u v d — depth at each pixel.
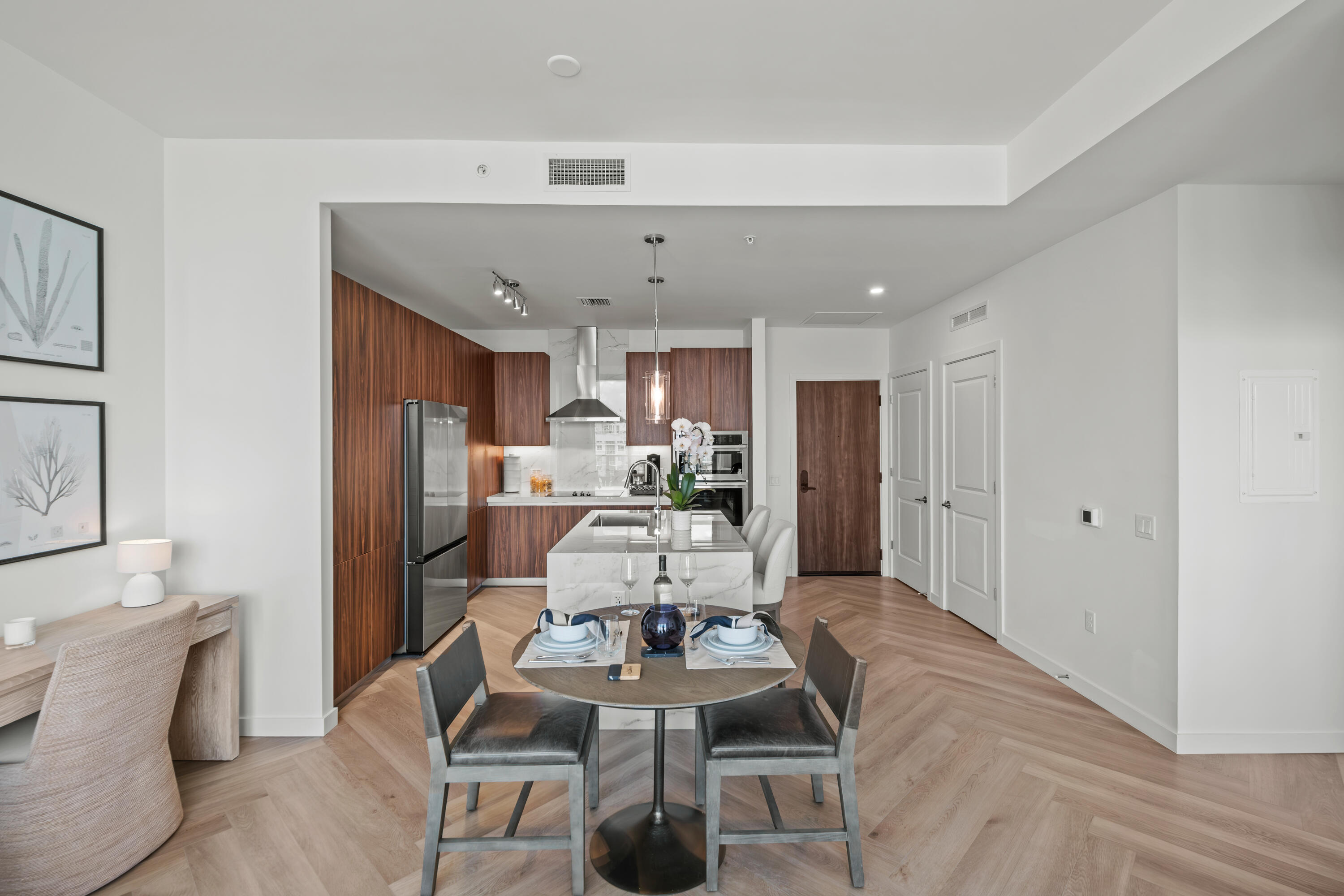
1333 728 2.60
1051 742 2.69
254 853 1.98
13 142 2.11
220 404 2.75
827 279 4.15
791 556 6.05
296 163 2.76
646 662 1.87
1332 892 1.79
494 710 2.01
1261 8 1.62
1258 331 2.59
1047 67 2.21
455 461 4.48
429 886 1.76
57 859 1.74
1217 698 2.59
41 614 2.19
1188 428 2.59
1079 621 3.22
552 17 1.92
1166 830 2.07
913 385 5.43
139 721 1.89
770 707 2.02
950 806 2.22
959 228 3.13
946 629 4.32
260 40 2.04
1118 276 2.93
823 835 1.79
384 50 2.10
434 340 4.41
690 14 1.92
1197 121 2.07
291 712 2.79
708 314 5.36
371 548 3.45
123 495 2.53
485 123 2.62
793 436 6.07
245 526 2.76
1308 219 2.59
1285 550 2.59
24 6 1.86
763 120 2.59
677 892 1.79
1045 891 1.79
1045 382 3.50
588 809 2.21
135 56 2.14
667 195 2.80
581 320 5.61
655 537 3.38
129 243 2.56
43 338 2.20
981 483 4.24
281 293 2.76
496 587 5.67
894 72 2.24
